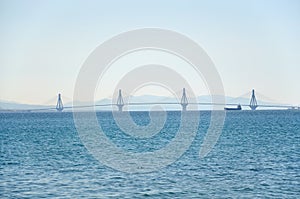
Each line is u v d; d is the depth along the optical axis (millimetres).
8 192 33281
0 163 48719
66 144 69938
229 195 32094
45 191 33500
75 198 31359
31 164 47594
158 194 32438
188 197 31609
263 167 43938
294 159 49594
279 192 32938
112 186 35094
